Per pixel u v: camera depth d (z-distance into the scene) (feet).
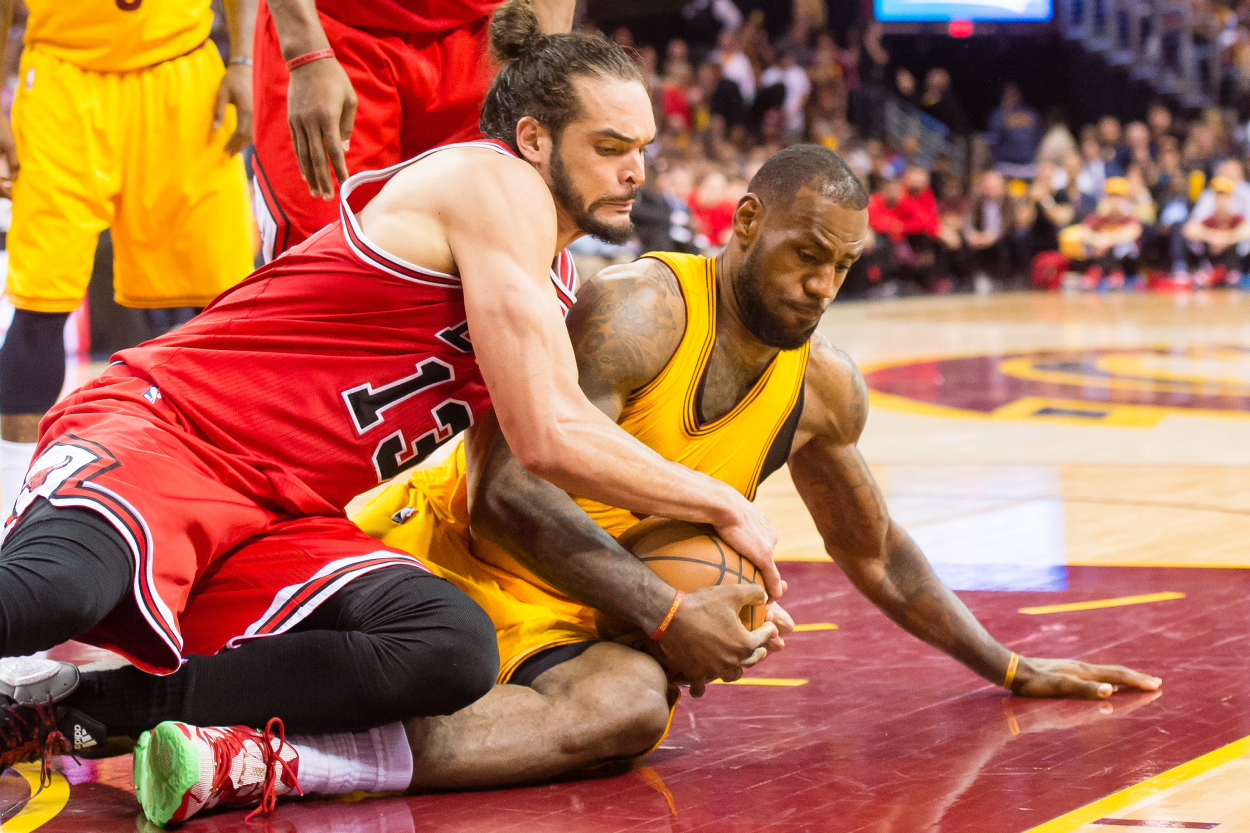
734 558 12.94
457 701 11.94
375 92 17.38
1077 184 110.52
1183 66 133.18
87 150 22.36
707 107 105.19
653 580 12.56
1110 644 17.31
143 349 13.08
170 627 11.43
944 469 31.30
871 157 104.42
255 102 17.78
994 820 11.39
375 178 13.26
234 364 12.66
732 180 89.30
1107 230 108.58
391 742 12.12
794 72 110.73
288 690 11.77
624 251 73.87
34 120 22.44
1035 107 133.49
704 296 13.33
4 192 23.49
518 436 12.25
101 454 11.64
